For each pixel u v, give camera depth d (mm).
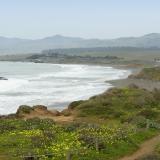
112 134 36094
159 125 44188
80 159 28625
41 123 42906
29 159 28547
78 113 54281
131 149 33031
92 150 30812
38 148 31328
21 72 184125
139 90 68562
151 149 33562
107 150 31250
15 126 41062
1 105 73750
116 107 56562
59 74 167875
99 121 49125
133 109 56281
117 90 67625
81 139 33531
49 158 28781
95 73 174125
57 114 55031
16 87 106875
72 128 39656
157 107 58906
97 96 63406
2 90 98438
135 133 38094
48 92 95750
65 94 92000
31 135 35906
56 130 39188
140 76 142125
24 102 78125
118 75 160375
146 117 50656
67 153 28156
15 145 32562
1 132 38125
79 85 115625
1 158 29031
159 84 122812
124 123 45406
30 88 105000
